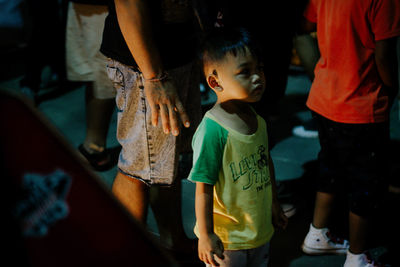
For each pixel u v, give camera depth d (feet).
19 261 1.70
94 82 9.95
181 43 6.31
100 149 10.56
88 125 10.44
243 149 5.17
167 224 7.41
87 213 1.89
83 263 1.85
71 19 9.72
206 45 5.09
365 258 7.29
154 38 5.98
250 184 5.29
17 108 1.77
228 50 4.87
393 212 8.96
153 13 5.95
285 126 13.07
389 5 6.02
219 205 5.41
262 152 5.40
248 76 4.94
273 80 7.88
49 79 15.75
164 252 2.03
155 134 6.42
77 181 1.90
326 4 6.78
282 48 7.80
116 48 6.30
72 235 1.84
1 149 1.73
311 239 7.89
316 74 7.42
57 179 1.84
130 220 1.97
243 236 5.43
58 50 14.60
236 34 5.02
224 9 7.02
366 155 6.91
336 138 7.12
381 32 6.12
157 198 7.28
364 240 7.18
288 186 9.98
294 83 16.43
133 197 6.95
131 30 5.68
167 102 5.97
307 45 9.20
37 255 1.76
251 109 5.43
